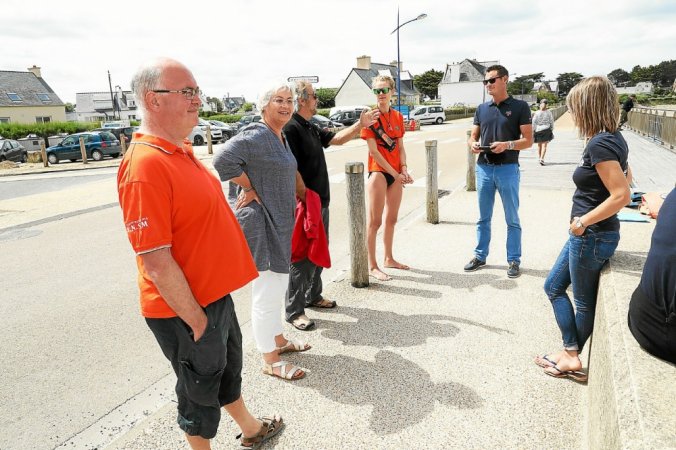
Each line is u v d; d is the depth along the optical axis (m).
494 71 4.21
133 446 2.41
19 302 4.62
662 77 146.12
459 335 3.41
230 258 1.93
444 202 7.94
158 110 1.77
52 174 17.28
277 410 2.65
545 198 7.88
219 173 2.73
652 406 1.48
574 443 2.29
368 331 3.54
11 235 7.29
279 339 3.22
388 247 4.80
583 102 2.45
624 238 3.64
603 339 2.10
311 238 3.43
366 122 3.71
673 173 9.09
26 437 2.63
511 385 2.79
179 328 1.84
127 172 1.71
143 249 1.69
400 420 2.52
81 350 3.63
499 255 5.14
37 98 56.03
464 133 26.58
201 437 2.03
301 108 3.45
